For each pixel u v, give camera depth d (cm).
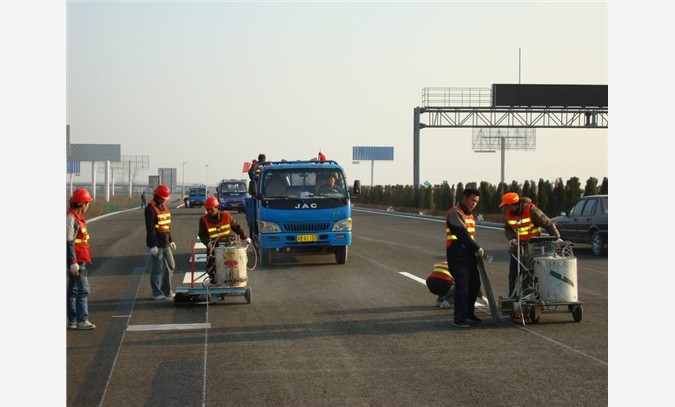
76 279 1143
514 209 1232
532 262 1177
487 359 924
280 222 1950
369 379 835
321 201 1962
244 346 1012
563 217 2355
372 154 10638
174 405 747
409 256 2266
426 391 786
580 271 1819
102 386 818
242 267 1375
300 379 838
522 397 762
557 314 1240
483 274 1151
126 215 5094
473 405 736
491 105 5181
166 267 1450
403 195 6144
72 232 1120
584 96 5094
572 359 921
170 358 946
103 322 1198
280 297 1452
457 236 1132
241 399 763
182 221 4194
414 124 5362
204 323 1183
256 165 2286
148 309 1326
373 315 1245
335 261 2117
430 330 1113
